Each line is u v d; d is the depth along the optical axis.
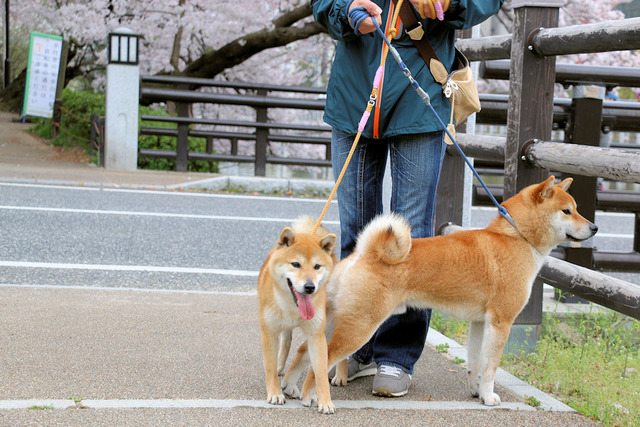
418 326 3.40
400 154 3.42
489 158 4.64
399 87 3.32
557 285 3.92
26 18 24.77
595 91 5.29
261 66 19.27
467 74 3.43
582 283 3.71
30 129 19.61
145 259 6.13
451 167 5.09
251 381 3.38
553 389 3.69
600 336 4.59
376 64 3.37
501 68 5.53
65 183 10.19
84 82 31.75
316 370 3.06
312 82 22.09
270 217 8.54
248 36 16.73
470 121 5.35
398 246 3.10
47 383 3.18
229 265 6.14
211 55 17.34
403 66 3.19
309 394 3.10
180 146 12.52
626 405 3.38
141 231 7.23
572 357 3.96
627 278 6.84
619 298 3.47
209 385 3.29
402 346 3.39
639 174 3.27
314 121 20.86
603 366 3.91
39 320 4.17
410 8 3.29
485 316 3.29
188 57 19.67
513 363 4.15
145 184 10.53
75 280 5.32
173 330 4.14
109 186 10.31
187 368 3.51
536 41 4.04
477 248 3.26
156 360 3.60
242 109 19.28
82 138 16.02
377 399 3.29
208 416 2.90
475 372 3.40
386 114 3.36
